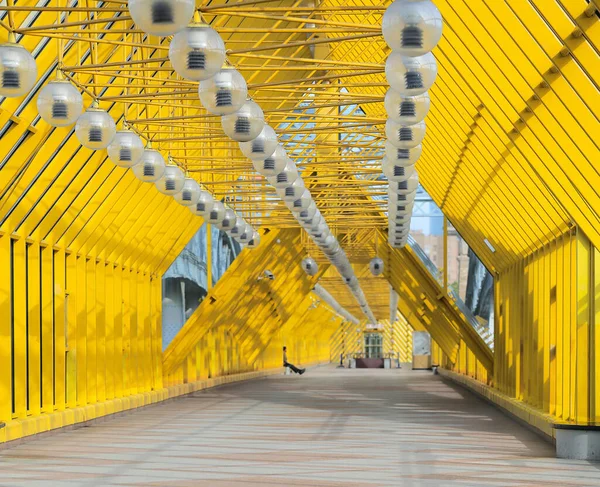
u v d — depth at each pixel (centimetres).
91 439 1853
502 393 2680
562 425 1545
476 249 2817
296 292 4306
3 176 1557
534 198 1772
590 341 1581
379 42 1933
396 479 1305
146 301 2730
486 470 1404
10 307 1717
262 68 1353
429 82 943
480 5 1241
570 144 1326
